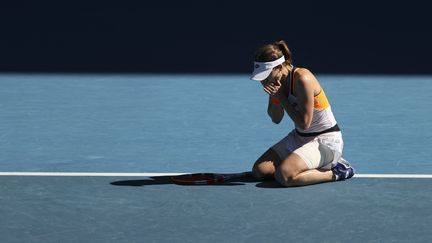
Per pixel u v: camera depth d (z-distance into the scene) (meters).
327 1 66.69
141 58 53.53
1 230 26.22
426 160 34.00
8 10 65.50
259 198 29.16
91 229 26.31
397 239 25.48
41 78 48.84
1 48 55.78
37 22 62.16
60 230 26.23
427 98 44.09
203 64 52.03
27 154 34.88
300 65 51.56
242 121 39.88
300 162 30.27
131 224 26.72
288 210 27.94
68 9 65.75
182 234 25.86
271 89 30.69
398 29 59.50
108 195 29.56
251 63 52.12
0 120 40.16
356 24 60.75
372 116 40.72
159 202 28.78
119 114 41.25
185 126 39.09
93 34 59.16
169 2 67.31
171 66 51.69
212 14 63.53
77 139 37.09
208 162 33.88
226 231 26.09
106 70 50.84
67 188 30.36
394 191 29.95
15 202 28.80
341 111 41.56
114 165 33.38
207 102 43.34
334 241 25.31
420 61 52.38
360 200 28.94
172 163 33.72
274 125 39.19
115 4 67.12
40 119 40.38
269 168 31.11
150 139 37.06
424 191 29.97
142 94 45.16
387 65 51.47
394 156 34.53
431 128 38.72
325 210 27.94
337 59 52.75
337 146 31.17
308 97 30.58
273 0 67.12
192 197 29.30
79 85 47.22
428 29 59.53
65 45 56.66
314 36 57.81
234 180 31.28
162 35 58.56
